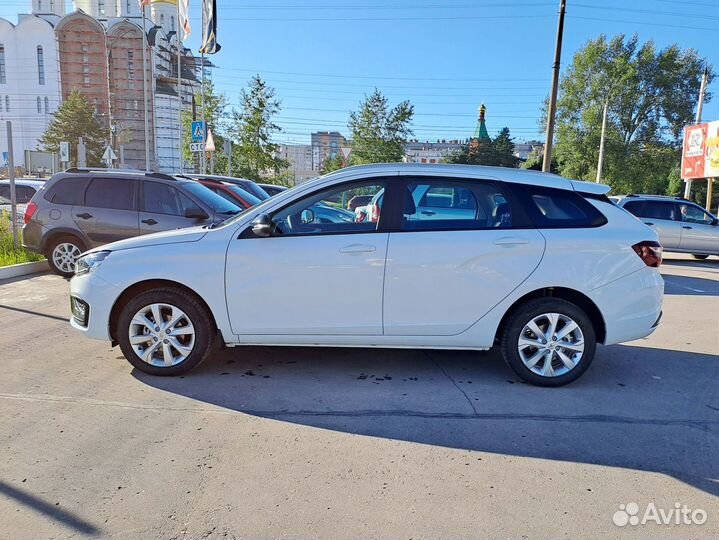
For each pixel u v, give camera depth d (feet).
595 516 9.15
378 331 14.56
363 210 15.58
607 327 14.67
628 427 12.52
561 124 159.12
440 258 14.28
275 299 14.49
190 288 14.56
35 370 15.43
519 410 13.37
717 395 14.62
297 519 8.91
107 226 28.91
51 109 248.32
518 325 14.69
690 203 49.55
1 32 246.88
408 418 12.81
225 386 14.57
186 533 8.52
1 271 29.17
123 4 241.55
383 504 9.36
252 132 98.63
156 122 230.27
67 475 10.05
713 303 28.40
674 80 153.58
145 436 11.64
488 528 8.78
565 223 14.75
